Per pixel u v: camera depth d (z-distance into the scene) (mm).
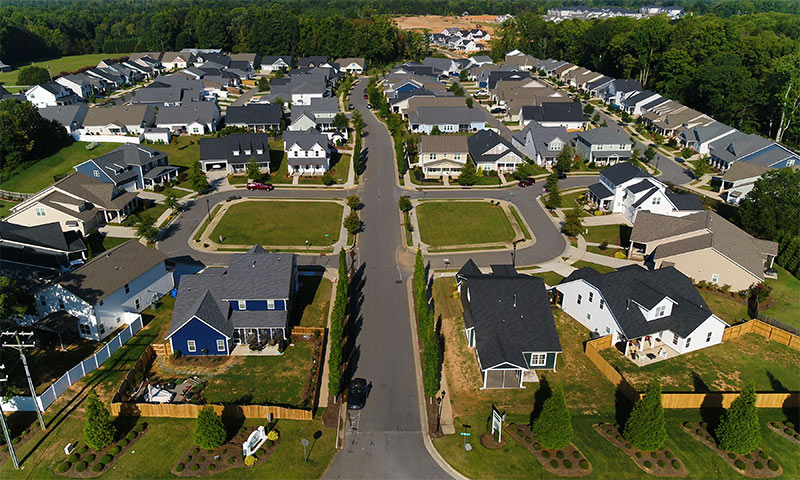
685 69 146375
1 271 60344
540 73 195375
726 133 110938
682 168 106625
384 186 95562
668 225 70375
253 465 38469
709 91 130875
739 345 54000
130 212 81688
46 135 104188
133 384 46531
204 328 49906
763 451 40031
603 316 54500
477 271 63156
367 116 138625
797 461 39375
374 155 110875
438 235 77438
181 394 45562
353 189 94000
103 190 79688
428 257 71500
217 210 83500
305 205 86562
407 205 84312
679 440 40938
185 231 76812
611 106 150625
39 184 92625
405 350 52344
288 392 46125
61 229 68812
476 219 82188
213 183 94500
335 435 41594
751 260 64812
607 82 157875
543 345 48562
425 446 40688
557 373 49188
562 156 101312
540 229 79500
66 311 52812
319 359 50094
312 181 96812
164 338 51812
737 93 127875
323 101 132500
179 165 102062
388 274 67062
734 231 69938
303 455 39531
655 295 52594
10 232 66125
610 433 41531
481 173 99688
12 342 49969
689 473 38156
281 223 80000
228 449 39719
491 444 40688
